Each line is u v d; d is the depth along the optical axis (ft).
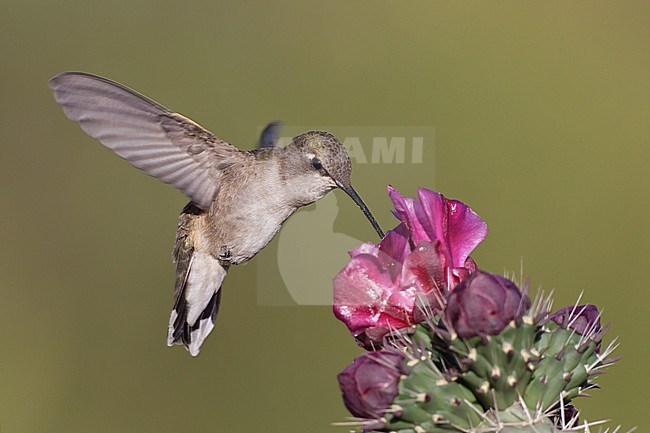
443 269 15.06
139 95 19.79
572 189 42.06
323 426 39.73
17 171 44.39
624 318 40.04
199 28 44.96
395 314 15.05
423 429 14.08
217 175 21.35
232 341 40.57
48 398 42.39
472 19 44.32
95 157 44.47
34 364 42.75
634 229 41.34
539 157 42.55
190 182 21.24
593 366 14.82
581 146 42.75
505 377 14.10
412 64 44.04
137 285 43.80
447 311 14.19
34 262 43.96
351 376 14.29
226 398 40.70
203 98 44.39
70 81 18.89
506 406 14.30
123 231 44.16
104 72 44.80
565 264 40.98
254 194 21.07
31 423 42.11
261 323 40.32
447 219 15.43
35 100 44.75
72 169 44.45
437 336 14.65
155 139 20.57
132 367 43.11
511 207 41.78
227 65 44.52
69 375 42.63
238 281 40.42
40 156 44.52
